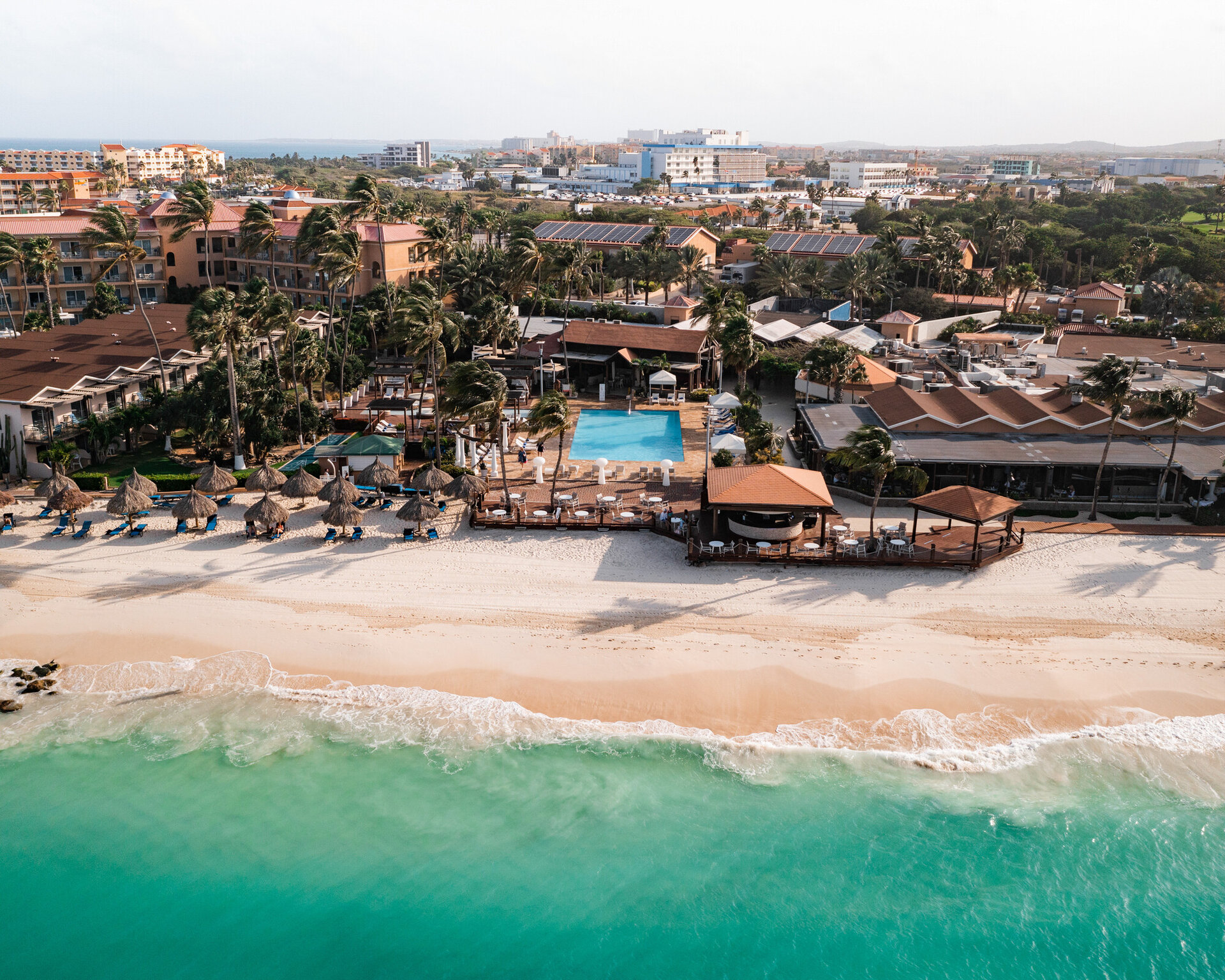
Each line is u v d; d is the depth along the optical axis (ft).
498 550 163.12
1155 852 103.45
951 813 107.96
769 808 108.27
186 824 106.22
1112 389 167.12
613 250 473.26
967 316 360.48
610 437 236.02
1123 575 151.43
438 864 102.12
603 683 125.29
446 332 304.50
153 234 393.09
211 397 211.41
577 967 91.30
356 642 134.10
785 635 135.13
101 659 131.34
